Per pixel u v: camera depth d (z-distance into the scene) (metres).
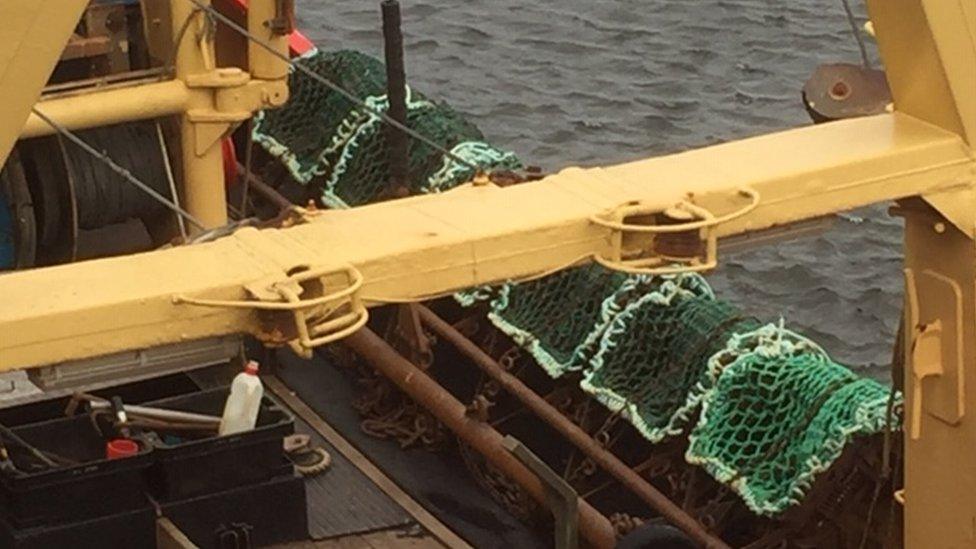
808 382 8.45
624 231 6.46
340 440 9.34
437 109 10.87
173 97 9.03
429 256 6.27
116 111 8.91
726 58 20.09
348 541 8.48
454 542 8.52
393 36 9.89
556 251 6.45
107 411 8.23
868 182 6.88
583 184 6.72
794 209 6.82
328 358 10.12
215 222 9.30
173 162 9.30
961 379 7.16
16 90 5.80
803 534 8.40
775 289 14.80
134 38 9.37
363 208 6.60
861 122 7.14
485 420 8.86
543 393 9.57
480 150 10.41
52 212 9.00
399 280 6.24
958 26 6.84
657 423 8.80
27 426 8.20
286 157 11.42
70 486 7.79
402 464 9.23
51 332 5.80
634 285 9.13
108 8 9.24
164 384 8.77
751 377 8.60
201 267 6.06
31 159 8.96
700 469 8.76
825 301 14.65
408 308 9.55
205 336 5.97
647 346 9.06
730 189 6.65
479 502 8.94
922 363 7.21
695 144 18.23
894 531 8.06
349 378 9.95
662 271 6.47
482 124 18.58
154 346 5.95
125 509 7.90
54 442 8.23
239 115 9.17
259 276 6.01
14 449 8.09
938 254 7.16
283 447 8.28
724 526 8.68
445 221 6.45
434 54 20.20
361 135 11.10
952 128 6.99
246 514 8.06
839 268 15.02
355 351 9.66
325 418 9.60
